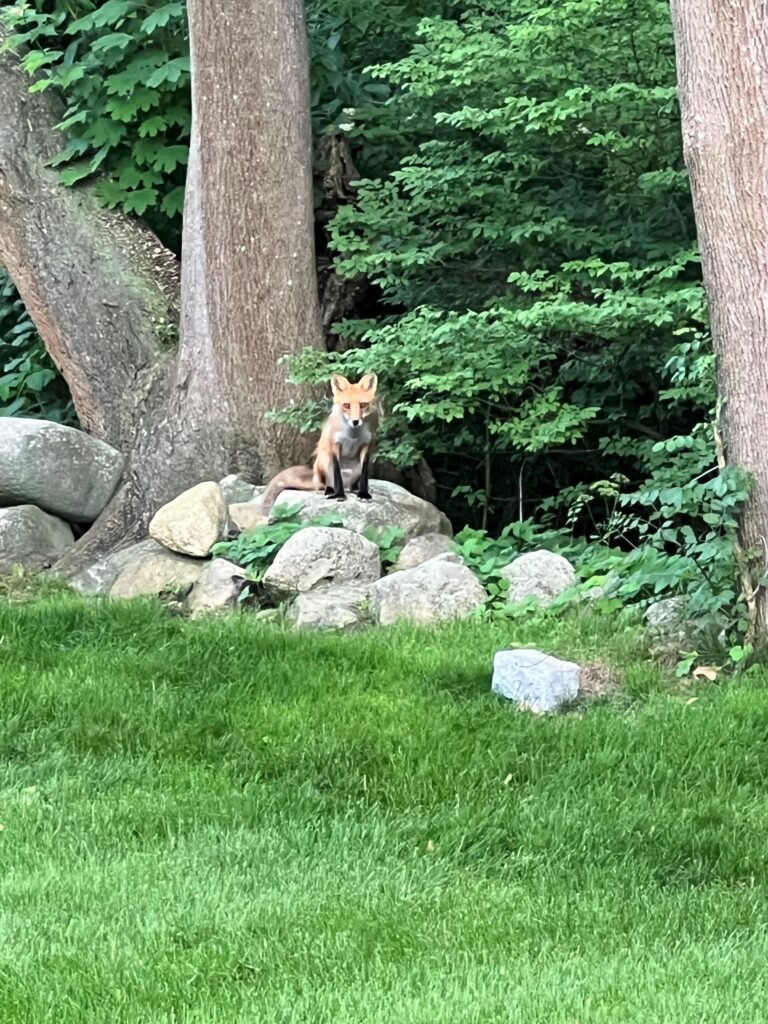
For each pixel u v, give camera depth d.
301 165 10.94
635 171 10.73
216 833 7.45
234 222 10.81
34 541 10.69
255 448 11.00
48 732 8.11
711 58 8.48
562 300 10.05
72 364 11.60
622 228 10.86
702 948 6.32
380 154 12.02
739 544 8.62
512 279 10.28
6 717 8.19
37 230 11.65
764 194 8.46
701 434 10.18
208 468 11.03
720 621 8.62
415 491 11.69
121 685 8.41
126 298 11.50
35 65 11.57
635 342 10.54
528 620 8.99
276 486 10.47
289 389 10.98
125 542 10.91
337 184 11.69
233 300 10.88
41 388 12.72
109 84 11.48
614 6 10.18
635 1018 5.46
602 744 7.95
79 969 5.91
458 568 9.29
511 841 7.46
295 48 10.88
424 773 7.80
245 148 10.77
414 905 6.83
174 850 7.34
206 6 10.67
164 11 11.39
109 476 11.09
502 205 10.93
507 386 10.61
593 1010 5.54
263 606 9.53
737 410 8.58
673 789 7.69
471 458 12.21
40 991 5.66
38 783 7.80
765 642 8.52
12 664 8.64
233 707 8.29
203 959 6.02
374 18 11.91
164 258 11.73
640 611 8.87
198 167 10.90
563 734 7.99
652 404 11.18
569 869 7.29
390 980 5.88
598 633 8.74
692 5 8.52
